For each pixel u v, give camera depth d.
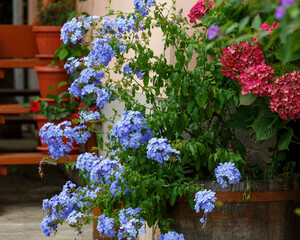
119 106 4.24
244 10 3.01
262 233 2.93
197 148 3.08
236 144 3.30
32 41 6.52
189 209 2.98
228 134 3.30
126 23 3.13
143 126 3.03
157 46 3.58
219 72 3.09
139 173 3.10
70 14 5.76
